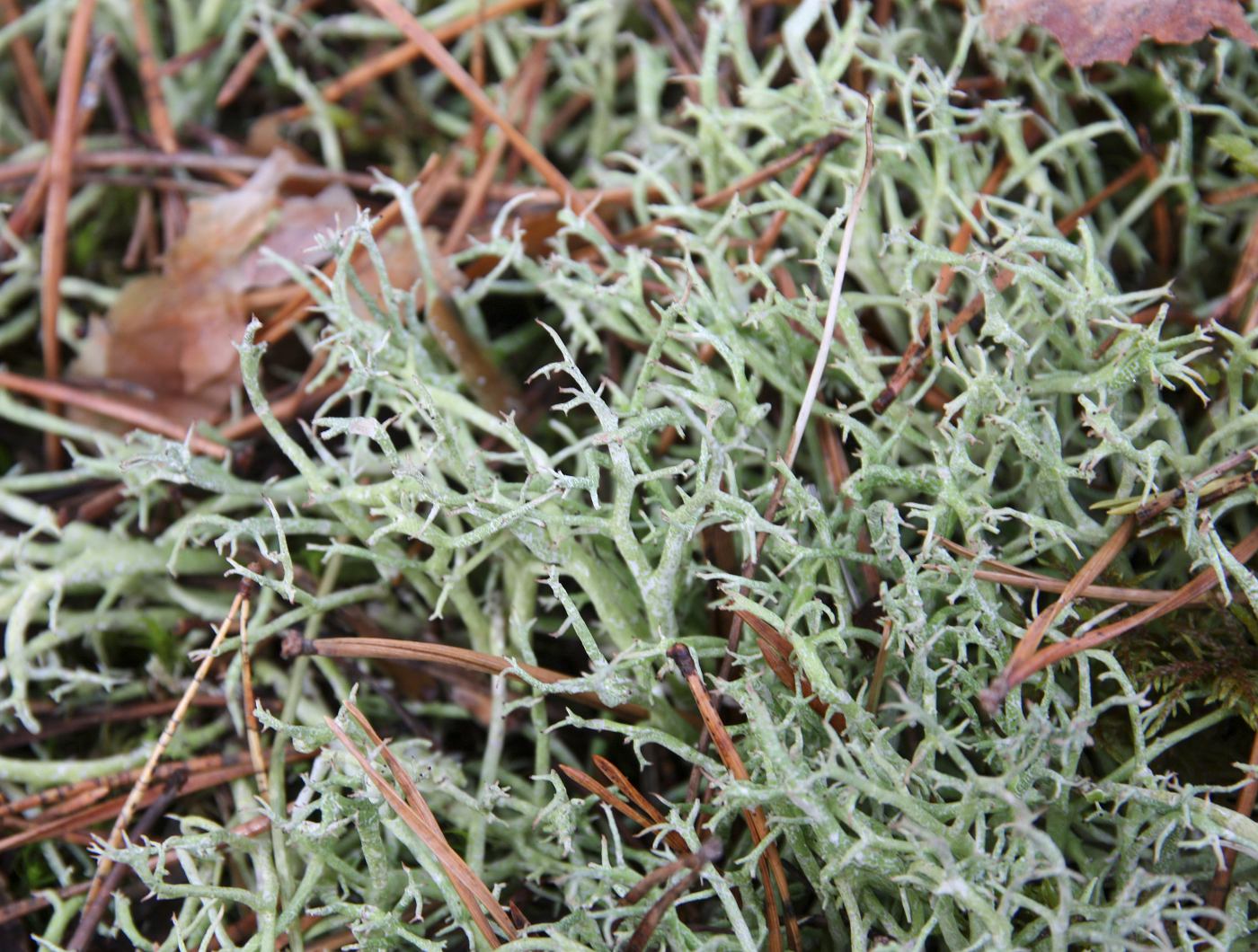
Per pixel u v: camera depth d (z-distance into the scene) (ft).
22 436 0.85
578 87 0.88
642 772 0.77
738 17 0.84
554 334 0.73
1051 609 0.72
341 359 0.79
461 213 0.86
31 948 0.77
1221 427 0.76
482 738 0.80
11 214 0.87
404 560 0.77
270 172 0.86
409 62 0.89
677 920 0.72
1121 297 0.75
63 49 0.91
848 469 0.79
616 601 0.77
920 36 0.85
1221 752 0.74
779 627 0.72
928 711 0.72
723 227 0.80
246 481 0.80
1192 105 0.80
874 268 0.81
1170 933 0.72
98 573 0.79
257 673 0.80
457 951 0.76
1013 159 0.82
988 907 0.68
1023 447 0.74
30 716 0.77
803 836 0.73
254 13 0.90
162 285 0.85
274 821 0.73
